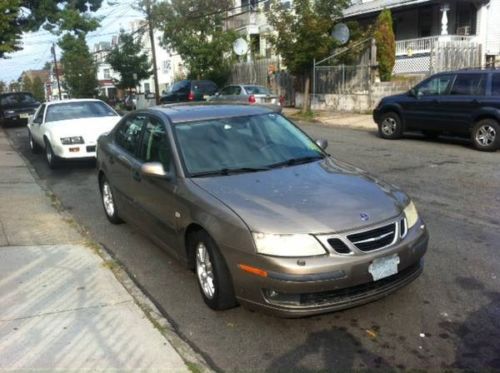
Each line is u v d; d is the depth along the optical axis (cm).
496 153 1186
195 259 475
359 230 399
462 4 2480
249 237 397
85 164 1237
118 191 652
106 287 488
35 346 386
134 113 655
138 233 675
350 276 389
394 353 380
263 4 3300
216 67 3259
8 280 509
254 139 547
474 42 2256
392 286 415
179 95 2772
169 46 3703
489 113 1193
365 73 2230
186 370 354
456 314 432
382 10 2372
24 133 2109
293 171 500
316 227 394
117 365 361
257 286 397
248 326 426
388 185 484
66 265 545
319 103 2448
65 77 6481
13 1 2270
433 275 509
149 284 517
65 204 858
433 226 661
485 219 684
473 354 376
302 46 2142
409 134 1544
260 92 2248
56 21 2731
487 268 524
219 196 444
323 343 397
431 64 2073
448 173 973
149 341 390
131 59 4803
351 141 1438
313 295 390
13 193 899
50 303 456
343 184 466
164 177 502
